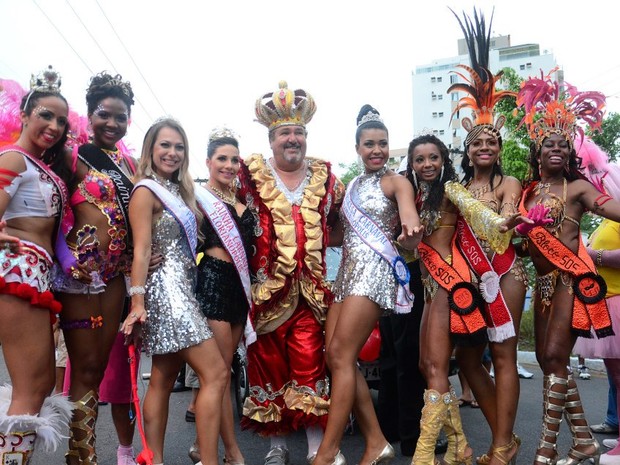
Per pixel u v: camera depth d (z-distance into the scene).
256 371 3.66
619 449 3.60
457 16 3.65
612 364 3.67
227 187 3.69
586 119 3.54
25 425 2.53
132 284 2.86
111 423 4.86
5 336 2.55
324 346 3.66
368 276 3.24
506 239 3.09
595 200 3.23
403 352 3.79
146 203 2.97
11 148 2.62
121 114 3.16
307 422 3.50
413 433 3.78
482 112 3.48
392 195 3.38
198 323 2.97
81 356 2.96
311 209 3.64
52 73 2.72
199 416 2.92
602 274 3.71
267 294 3.55
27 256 2.58
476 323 3.11
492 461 3.13
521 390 5.92
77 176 2.96
